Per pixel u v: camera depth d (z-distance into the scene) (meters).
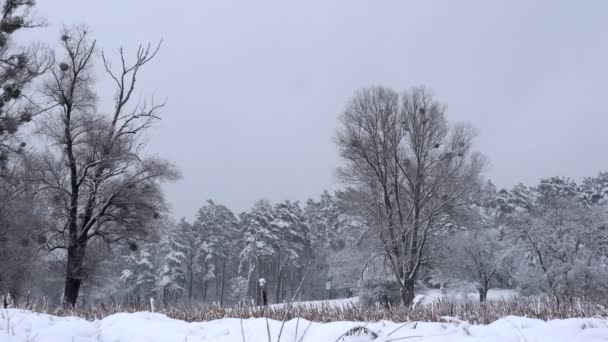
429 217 26.56
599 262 30.41
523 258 34.44
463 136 28.31
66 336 5.04
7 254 21.11
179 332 5.45
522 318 5.53
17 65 20.84
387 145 28.08
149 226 23.08
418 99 28.50
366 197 28.52
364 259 28.17
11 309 6.13
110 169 21.80
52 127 21.06
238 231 67.12
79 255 21.09
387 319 6.49
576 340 4.61
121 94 22.91
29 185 21.58
